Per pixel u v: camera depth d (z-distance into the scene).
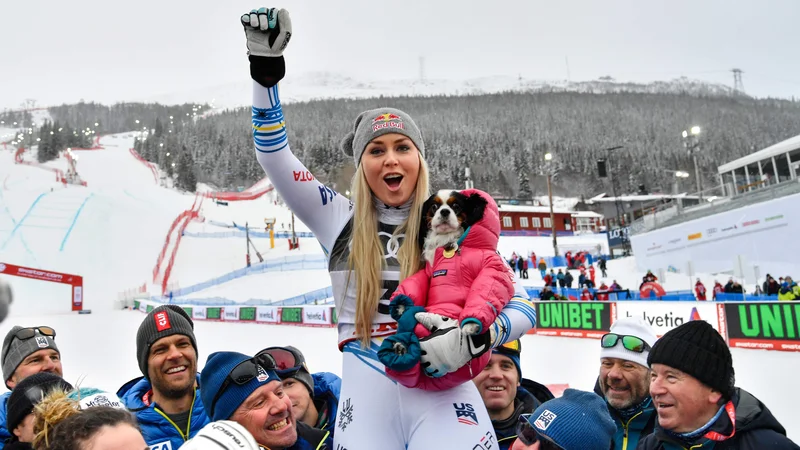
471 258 1.88
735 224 26.12
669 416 2.34
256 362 2.63
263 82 2.04
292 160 2.24
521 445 2.34
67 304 42.12
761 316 11.72
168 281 51.56
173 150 105.94
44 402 2.12
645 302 13.66
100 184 82.62
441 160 105.12
